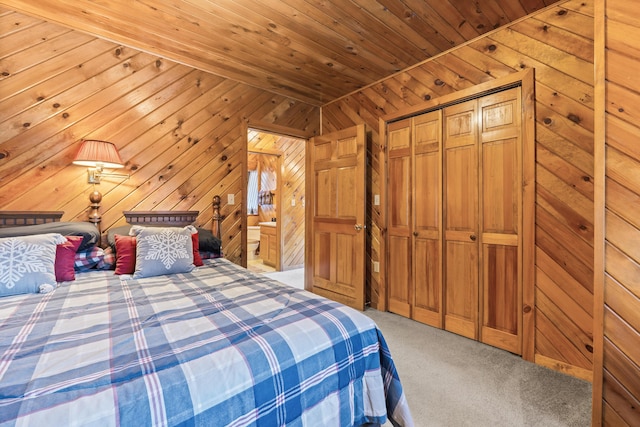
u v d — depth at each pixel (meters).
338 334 1.11
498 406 1.54
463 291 2.42
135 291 1.52
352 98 3.39
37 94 2.11
